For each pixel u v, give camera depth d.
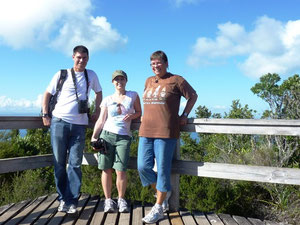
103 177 3.49
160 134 3.09
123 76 3.40
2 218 3.25
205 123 3.32
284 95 6.78
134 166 3.77
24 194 5.04
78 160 3.41
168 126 3.10
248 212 4.25
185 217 3.32
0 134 8.16
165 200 3.44
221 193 4.18
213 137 8.05
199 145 8.76
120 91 3.47
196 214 3.47
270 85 6.97
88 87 3.52
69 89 3.40
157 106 3.13
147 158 3.25
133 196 4.49
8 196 5.02
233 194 4.25
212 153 7.29
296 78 6.69
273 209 4.24
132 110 3.48
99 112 3.78
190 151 8.58
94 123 3.89
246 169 3.15
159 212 3.16
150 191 4.30
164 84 3.15
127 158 3.44
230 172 3.21
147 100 3.22
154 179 3.32
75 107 3.39
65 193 3.39
